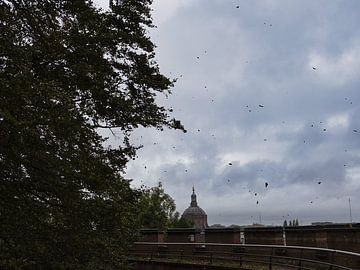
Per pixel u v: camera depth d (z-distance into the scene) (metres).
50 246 8.36
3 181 7.77
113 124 11.90
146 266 21.69
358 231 13.98
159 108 12.89
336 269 13.85
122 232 11.08
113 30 11.98
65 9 10.00
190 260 20.73
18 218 7.68
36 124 7.39
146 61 12.62
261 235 19.31
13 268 7.00
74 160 8.38
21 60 7.57
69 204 8.35
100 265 10.26
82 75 10.10
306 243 16.55
